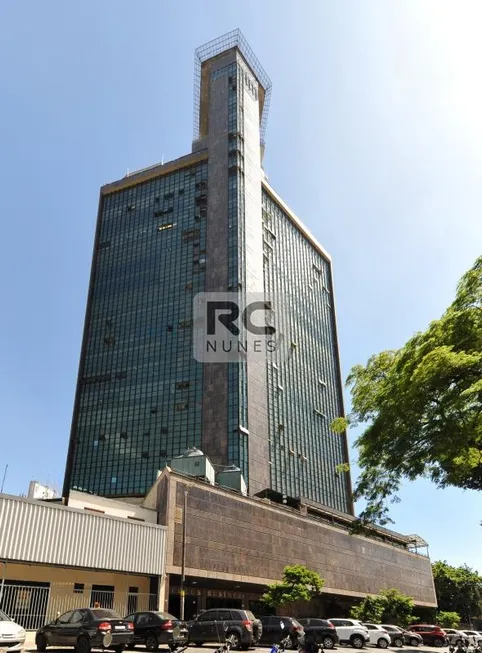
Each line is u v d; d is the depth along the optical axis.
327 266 127.69
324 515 62.78
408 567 73.44
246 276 86.31
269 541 45.06
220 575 37.50
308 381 101.38
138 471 77.44
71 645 17.98
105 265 99.69
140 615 21.22
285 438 85.94
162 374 83.69
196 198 95.88
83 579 28.83
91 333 93.94
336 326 121.75
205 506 38.56
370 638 34.38
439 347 19.69
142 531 31.89
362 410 25.73
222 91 104.38
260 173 102.94
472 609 86.00
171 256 93.56
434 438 20.16
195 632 24.34
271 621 28.34
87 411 86.88
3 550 24.06
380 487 25.25
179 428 77.69
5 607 23.97
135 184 105.12
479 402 19.39
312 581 40.50
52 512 26.91
